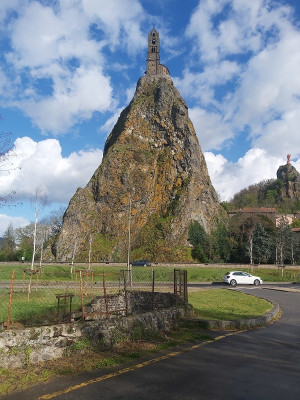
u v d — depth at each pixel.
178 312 11.12
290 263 70.56
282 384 5.88
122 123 104.81
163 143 97.38
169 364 6.97
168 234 79.94
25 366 6.61
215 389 5.61
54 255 78.25
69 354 7.29
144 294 15.81
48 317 13.88
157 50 111.75
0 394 5.34
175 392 5.46
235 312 13.52
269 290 27.89
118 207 86.19
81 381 5.93
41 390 5.52
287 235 70.06
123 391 5.48
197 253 77.25
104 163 90.62
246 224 78.19
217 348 8.38
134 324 8.88
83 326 7.75
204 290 25.22
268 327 11.56
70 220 82.38
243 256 74.69
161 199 89.88
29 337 6.85
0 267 49.56
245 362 7.23
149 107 101.75
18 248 77.81
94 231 83.44
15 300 19.62
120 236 83.25
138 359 7.30
